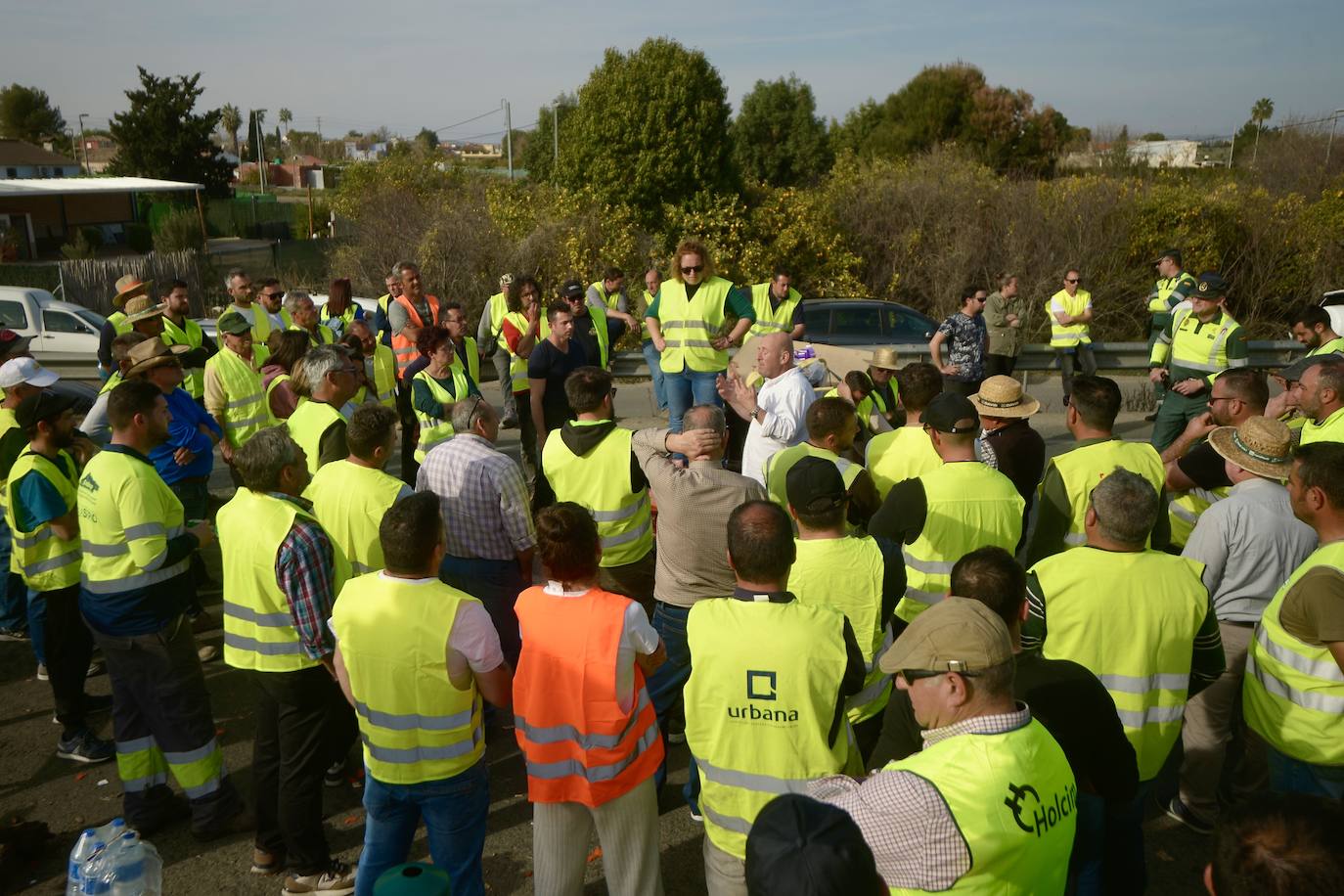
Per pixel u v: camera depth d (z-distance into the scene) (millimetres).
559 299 7805
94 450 4758
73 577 4637
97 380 15078
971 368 9844
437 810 3240
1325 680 3104
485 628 3133
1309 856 1533
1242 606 3941
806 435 5281
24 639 6238
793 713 2789
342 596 3184
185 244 35031
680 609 4020
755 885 1521
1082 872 2982
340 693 3725
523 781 4633
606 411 4582
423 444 6613
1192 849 4078
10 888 3842
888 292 18203
